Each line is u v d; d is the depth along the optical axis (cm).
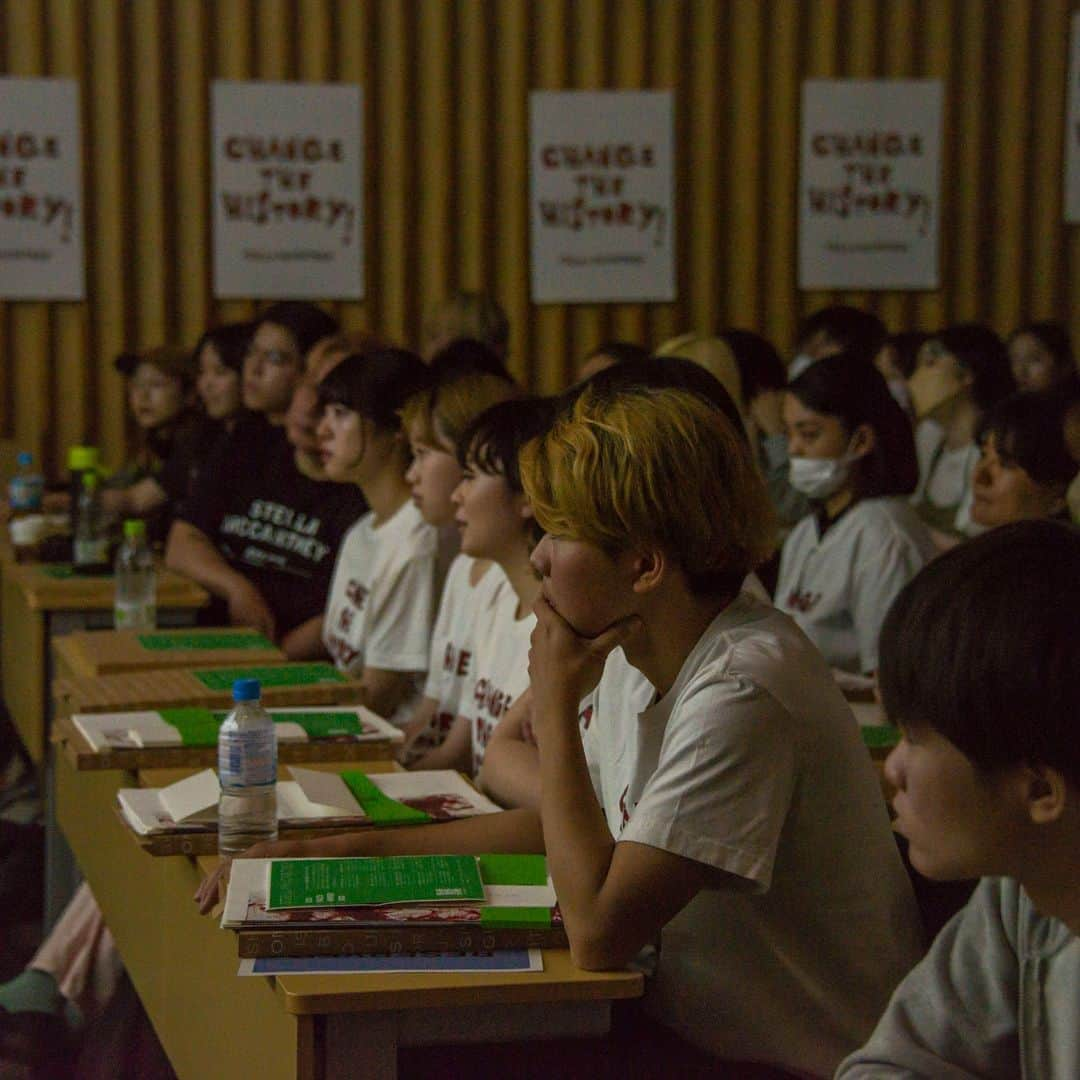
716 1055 194
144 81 704
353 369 391
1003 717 113
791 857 188
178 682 312
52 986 353
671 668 190
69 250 705
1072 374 507
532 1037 176
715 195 739
